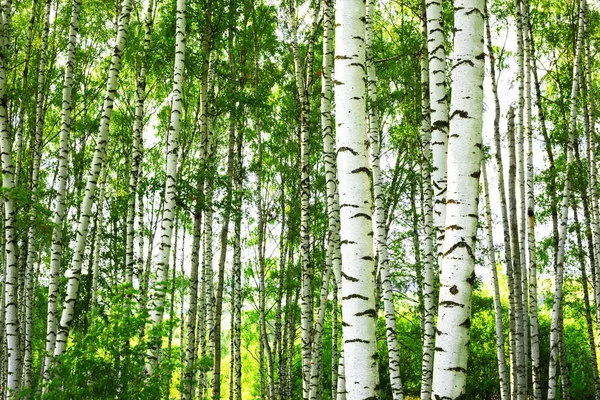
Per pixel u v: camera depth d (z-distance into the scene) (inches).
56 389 238.4
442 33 249.6
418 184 639.1
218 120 690.2
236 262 693.3
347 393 137.3
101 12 566.6
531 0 531.8
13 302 315.3
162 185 442.0
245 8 550.3
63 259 616.7
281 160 724.7
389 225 665.0
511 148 470.6
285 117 642.2
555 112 579.5
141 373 258.7
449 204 136.0
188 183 426.3
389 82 599.8
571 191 571.8
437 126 242.2
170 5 456.4
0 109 321.7
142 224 581.9
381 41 528.7
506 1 501.4
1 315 418.3
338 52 154.2
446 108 243.4
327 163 364.8
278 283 829.8
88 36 586.6
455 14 144.0
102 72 609.6
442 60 246.8
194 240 428.1
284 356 801.6
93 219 659.4
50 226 321.7
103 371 240.8
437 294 542.9
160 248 324.2
